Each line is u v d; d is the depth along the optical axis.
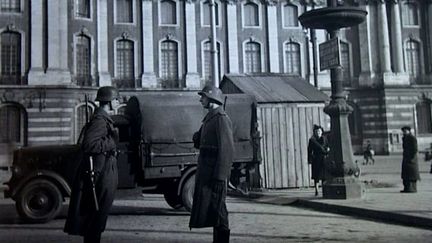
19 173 13.37
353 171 14.44
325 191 14.64
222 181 6.72
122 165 13.38
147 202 17.58
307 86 20.50
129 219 12.95
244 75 20.75
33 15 40.09
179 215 13.75
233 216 12.54
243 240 9.15
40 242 9.69
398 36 49.78
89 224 6.72
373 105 49.31
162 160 13.34
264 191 18.14
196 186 6.88
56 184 13.33
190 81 45.94
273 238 9.32
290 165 18.94
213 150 6.87
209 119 7.01
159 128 13.39
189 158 13.53
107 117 7.11
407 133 16.08
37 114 39.28
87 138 6.80
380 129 48.84
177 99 13.86
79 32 42.06
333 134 14.69
